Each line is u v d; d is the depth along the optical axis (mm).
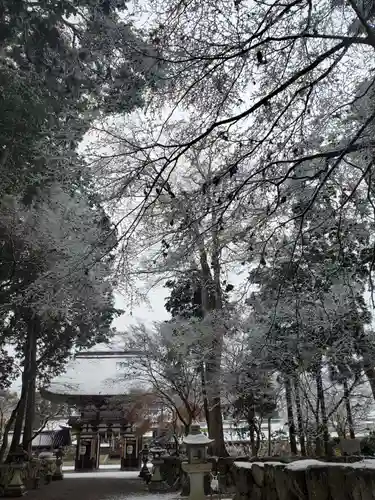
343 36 3785
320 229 5879
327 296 7016
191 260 5793
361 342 7621
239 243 6066
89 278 4520
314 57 4516
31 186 5789
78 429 22797
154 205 4309
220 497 8617
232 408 11945
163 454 14609
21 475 12164
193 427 8289
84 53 4328
